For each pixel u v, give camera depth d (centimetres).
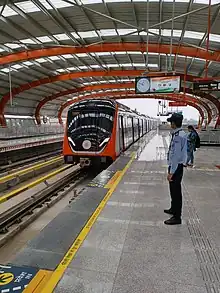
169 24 1361
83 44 1727
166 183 678
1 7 1186
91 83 3700
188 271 283
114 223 411
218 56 1619
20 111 3731
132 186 646
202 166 973
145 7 1196
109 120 1103
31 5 1173
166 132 3809
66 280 265
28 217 685
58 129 3675
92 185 655
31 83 2880
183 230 388
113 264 294
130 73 2628
